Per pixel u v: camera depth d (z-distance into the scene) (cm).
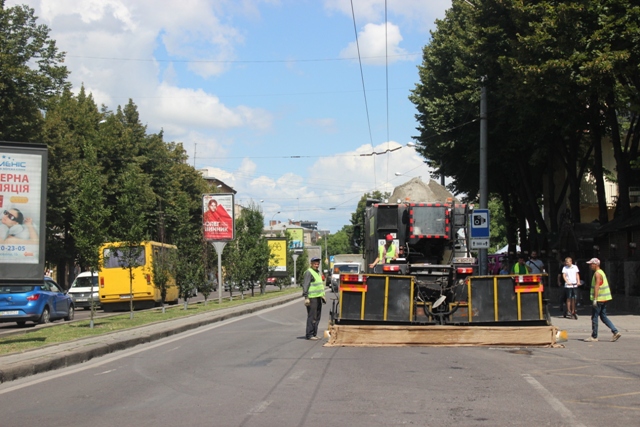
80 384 1072
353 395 927
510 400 884
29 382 1096
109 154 5094
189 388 1012
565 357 1302
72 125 5012
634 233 2784
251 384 1031
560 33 2244
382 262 1786
